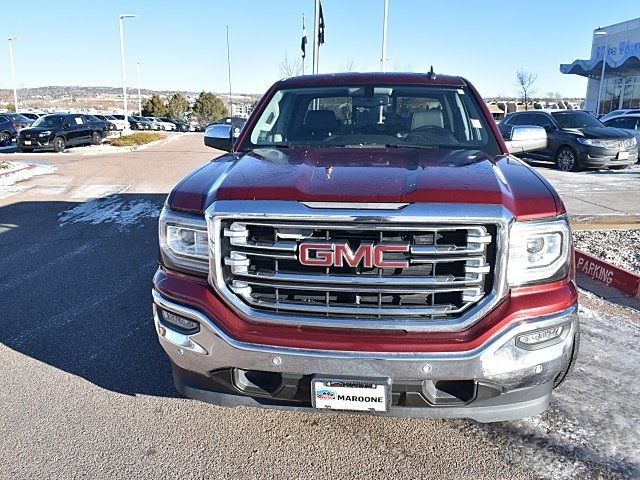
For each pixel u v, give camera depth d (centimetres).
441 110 390
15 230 799
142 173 1416
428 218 228
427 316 238
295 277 239
